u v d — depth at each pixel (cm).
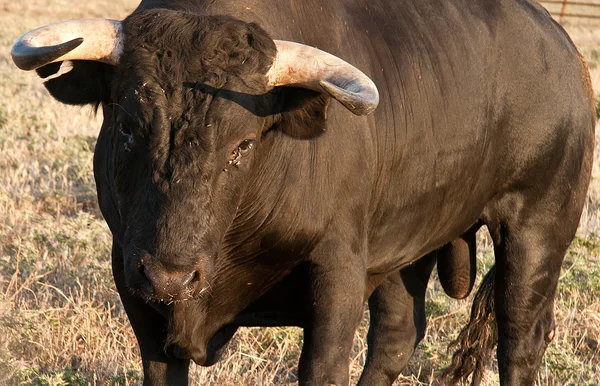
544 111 2156
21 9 12744
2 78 6756
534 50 2159
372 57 1827
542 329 2238
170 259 1309
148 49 1420
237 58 1430
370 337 2336
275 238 1636
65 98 1544
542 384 2294
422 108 1911
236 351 2309
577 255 2972
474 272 2348
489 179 2136
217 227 1398
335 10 1789
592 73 7700
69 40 1416
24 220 3192
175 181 1343
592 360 2436
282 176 1593
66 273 2689
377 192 1839
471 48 2039
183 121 1366
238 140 1413
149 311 1719
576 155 2253
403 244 1995
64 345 2347
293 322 1820
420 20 1978
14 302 2466
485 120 2064
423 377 2434
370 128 1773
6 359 2091
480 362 2269
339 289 1694
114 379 2158
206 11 1568
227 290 1684
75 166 4012
